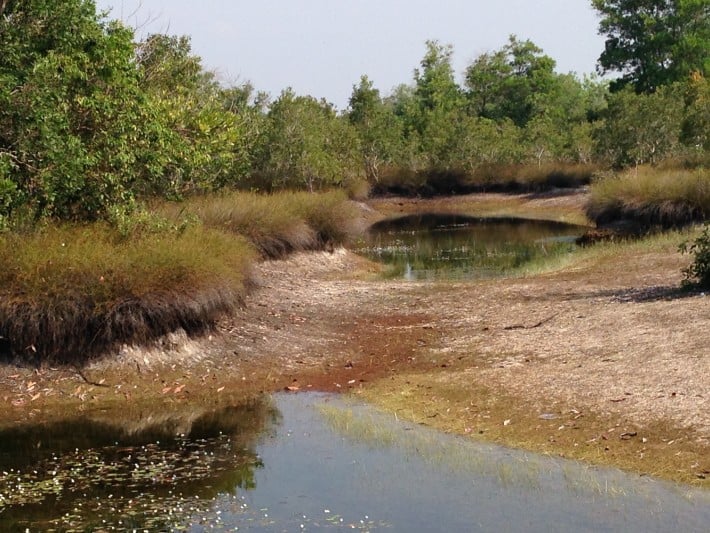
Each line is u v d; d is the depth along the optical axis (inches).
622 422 348.2
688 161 1462.8
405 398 422.6
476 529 270.7
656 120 1695.4
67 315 449.7
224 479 322.3
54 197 488.4
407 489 307.1
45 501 301.6
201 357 482.9
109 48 522.3
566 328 517.0
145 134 541.3
